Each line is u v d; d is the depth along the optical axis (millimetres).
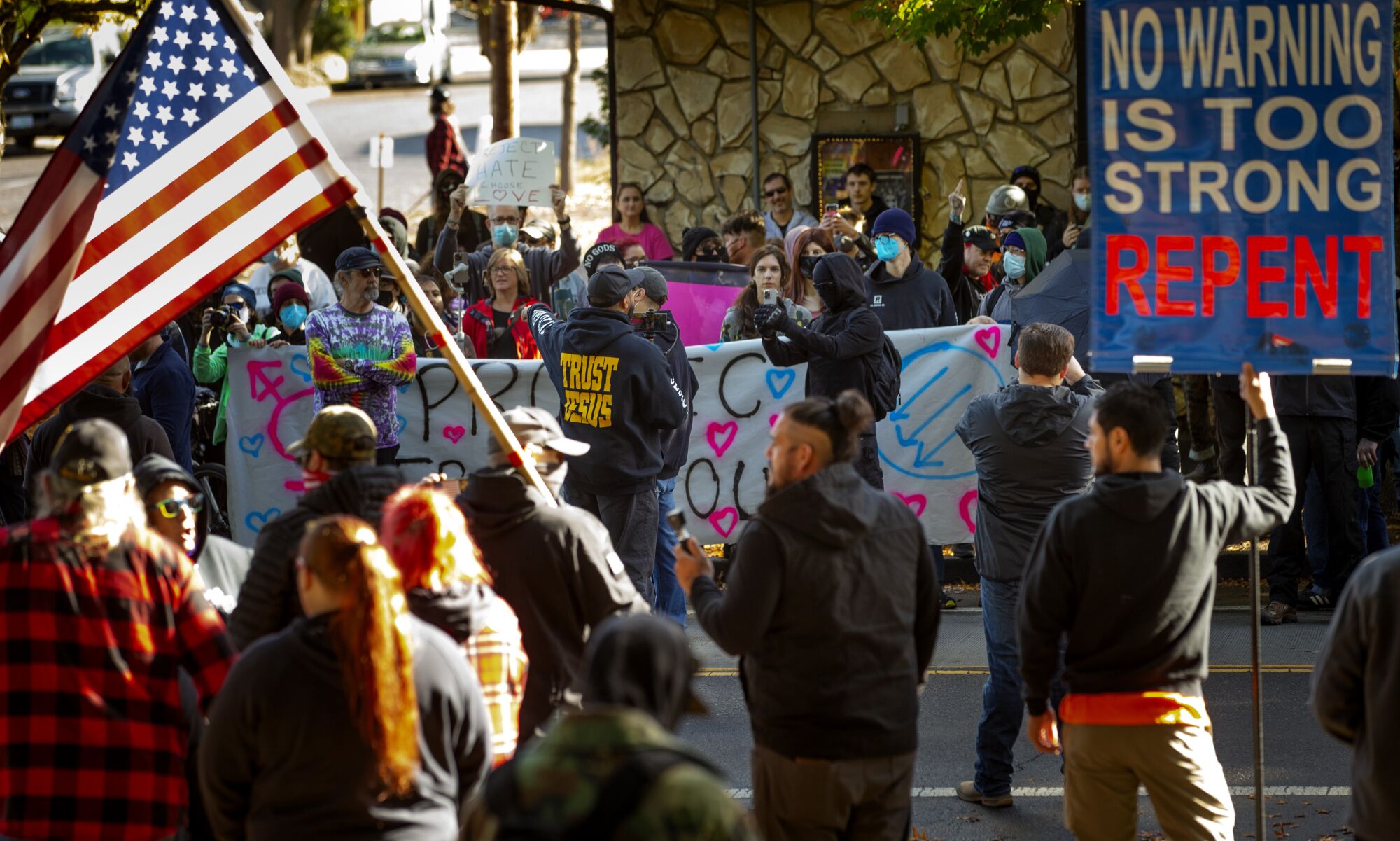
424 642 8391
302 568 8133
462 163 45750
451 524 9359
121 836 9383
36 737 9273
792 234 23391
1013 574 14117
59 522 9391
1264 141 11078
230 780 8250
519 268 23625
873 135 33312
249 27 11766
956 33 32688
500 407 22609
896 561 10227
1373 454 20516
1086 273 22203
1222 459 21047
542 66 103438
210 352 22859
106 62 73062
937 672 18766
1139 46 11117
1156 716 10328
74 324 11695
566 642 10758
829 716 9977
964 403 22391
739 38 33906
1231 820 10414
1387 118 10984
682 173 34594
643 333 19219
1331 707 9391
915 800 14602
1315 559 20703
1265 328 11125
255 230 11711
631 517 18250
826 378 18938
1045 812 14297
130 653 9391
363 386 19875
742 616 9852
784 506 9961
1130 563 10250
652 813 5801
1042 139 32562
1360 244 11055
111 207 11680
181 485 11586
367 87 98438
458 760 8500
